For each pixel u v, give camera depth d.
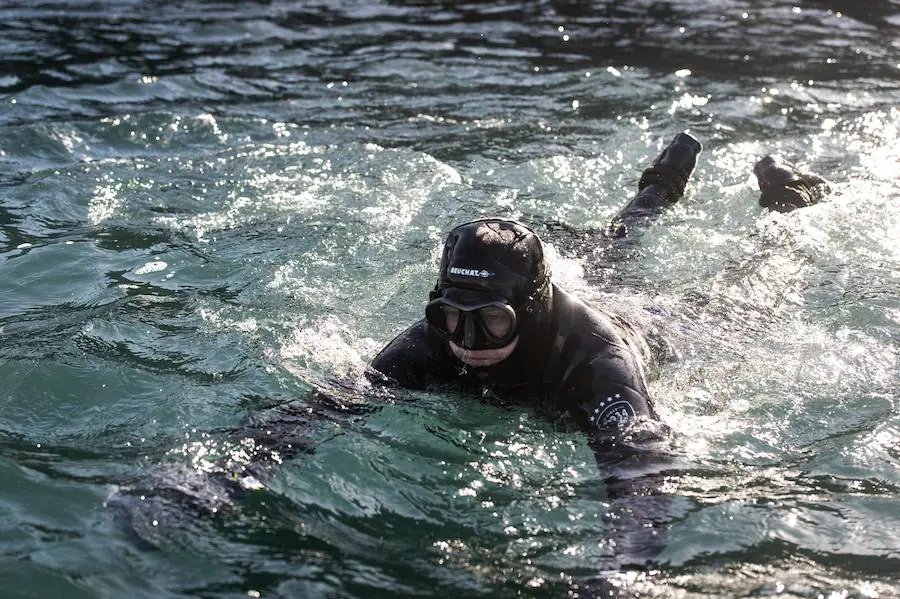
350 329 4.93
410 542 3.44
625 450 3.77
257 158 7.34
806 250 5.75
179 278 5.51
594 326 4.12
